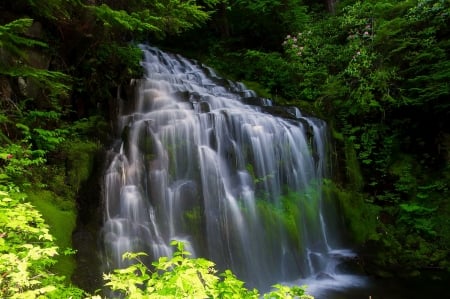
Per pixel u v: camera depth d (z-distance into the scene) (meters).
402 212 9.18
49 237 2.96
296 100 11.11
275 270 7.12
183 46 14.71
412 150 10.21
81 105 7.50
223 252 6.65
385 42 10.57
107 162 6.50
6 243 2.94
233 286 2.57
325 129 9.74
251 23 13.82
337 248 8.41
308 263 7.58
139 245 5.83
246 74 12.05
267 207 7.59
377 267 7.57
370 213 9.05
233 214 7.09
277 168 8.35
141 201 6.39
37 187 5.32
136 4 7.30
